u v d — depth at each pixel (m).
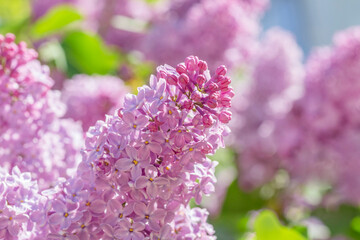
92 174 0.61
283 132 1.14
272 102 1.25
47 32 1.19
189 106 0.61
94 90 0.99
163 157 0.61
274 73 1.26
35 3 1.32
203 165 0.63
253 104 1.26
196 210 0.66
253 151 1.20
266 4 1.30
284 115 1.15
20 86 0.70
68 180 0.63
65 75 1.14
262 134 1.19
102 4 1.38
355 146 1.08
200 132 0.61
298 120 1.14
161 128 0.61
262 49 1.29
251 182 1.19
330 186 1.17
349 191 1.09
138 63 1.29
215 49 1.20
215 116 0.61
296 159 1.13
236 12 1.19
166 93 0.61
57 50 1.16
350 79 1.09
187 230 0.64
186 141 0.61
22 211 0.62
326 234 1.07
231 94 0.61
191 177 0.63
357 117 1.10
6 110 0.70
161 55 1.22
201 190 0.63
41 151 0.71
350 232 1.07
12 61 0.70
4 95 0.70
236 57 1.23
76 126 0.75
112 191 0.61
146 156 0.61
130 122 0.61
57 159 0.71
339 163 1.10
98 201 0.61
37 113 0.71
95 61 1.18
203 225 0.66
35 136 0.71
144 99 0.61
